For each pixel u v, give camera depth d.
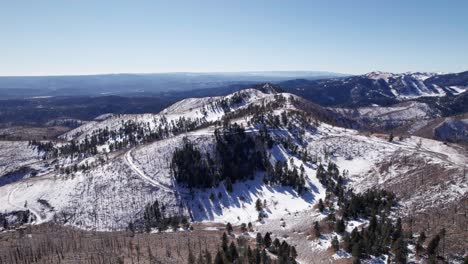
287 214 131.25
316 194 145.88
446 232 79.56
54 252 107.00
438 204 96.25
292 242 101.62
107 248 107.06
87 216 147.75
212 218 146.00
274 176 161.62
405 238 80.06
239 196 156.62
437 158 144.75
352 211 105.19
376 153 169.25
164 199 156.12
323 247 91.81
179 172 169.38
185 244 105.88
